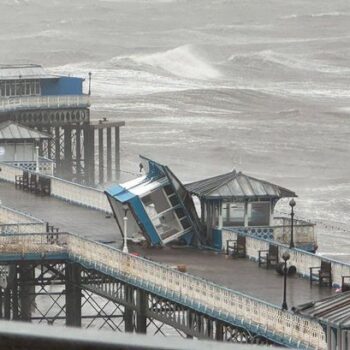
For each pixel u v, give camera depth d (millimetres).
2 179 182000
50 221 140875
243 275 103750
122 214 126562
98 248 113062
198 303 92312
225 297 87812
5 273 123562
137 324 106750
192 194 124312
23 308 128500
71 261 120062
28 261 120625
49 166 198875
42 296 150125
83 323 141375
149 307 106125
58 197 162375
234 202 122250
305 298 91812
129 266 106125
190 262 112438
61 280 123750
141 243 124500
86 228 134875
